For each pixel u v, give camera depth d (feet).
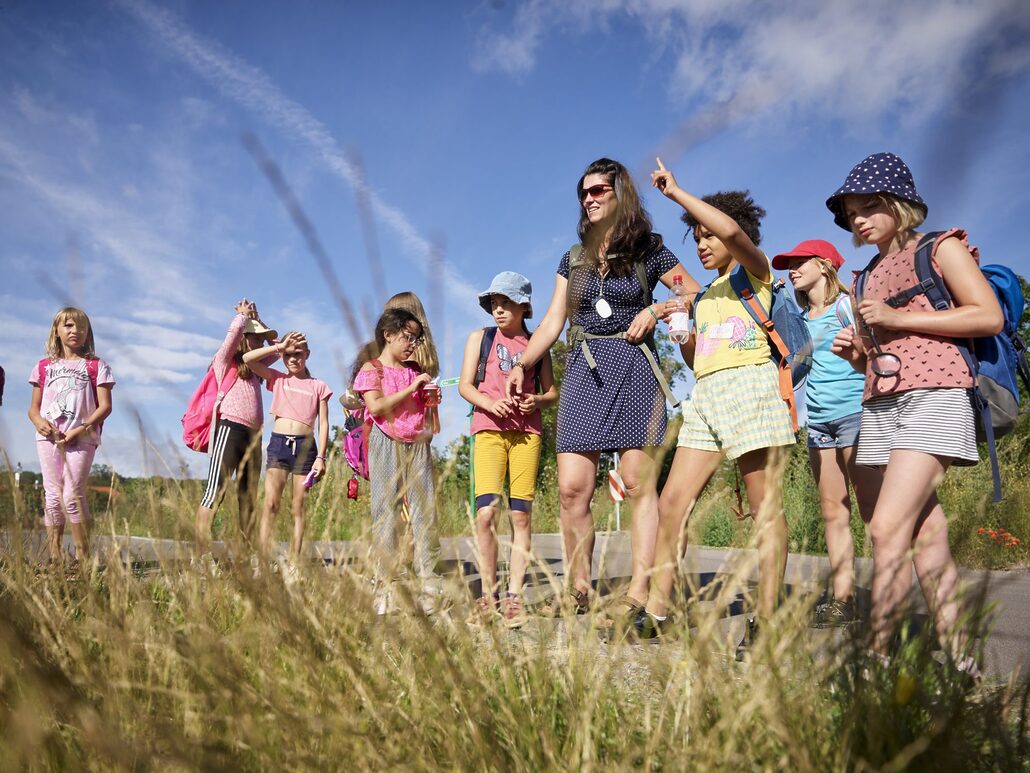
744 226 12.50
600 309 12.66
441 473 5.25
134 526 5.80
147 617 5.16
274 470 15.79
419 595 4.91
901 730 4.30
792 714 4.24
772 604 4.91
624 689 5.56
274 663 4.66
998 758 4.32
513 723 4.70
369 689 4.59
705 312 11.94
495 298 14.61
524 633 5.82
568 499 12.75
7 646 3.60
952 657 4.82
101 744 3.39
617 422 12.25
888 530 8.80
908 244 9.58
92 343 17.31
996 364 9.05
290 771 3.90
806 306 14.73
